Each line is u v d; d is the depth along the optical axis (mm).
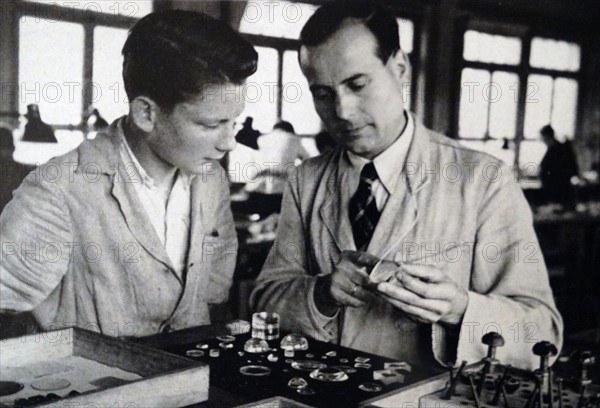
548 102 3043
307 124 2699
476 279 2801
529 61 3002
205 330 2656
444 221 2766
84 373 2215
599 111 3182
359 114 2719
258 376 2330
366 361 2543
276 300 2738
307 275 2770
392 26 2734
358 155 2750
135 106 2430
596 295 3043
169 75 2457
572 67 3135
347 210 2752
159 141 2482
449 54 2840
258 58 2594
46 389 2070
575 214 3041
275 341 2713
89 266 2424
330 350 2645
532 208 2936
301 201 2742
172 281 2576
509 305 2791
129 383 1936
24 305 2318
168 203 2537
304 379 2318
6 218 2252
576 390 2400
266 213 2705
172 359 2150
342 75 2693
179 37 2457
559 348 2920
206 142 2557
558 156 3008
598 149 3154
